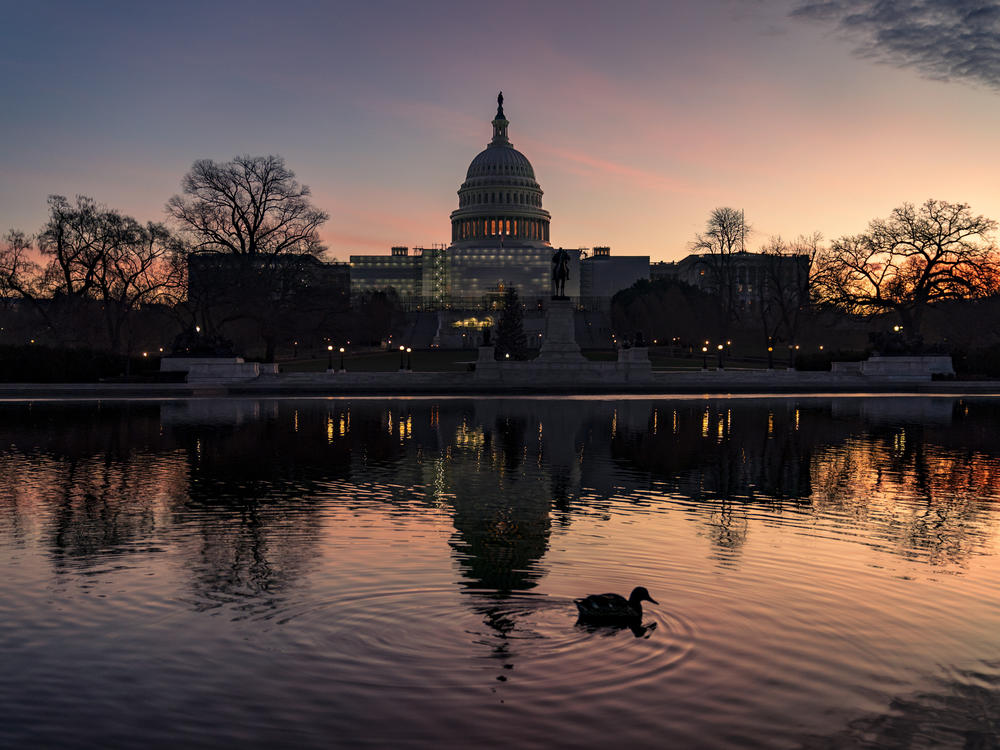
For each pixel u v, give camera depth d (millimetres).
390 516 22625
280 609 15227
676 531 21078
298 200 94938
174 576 17188
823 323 135875
